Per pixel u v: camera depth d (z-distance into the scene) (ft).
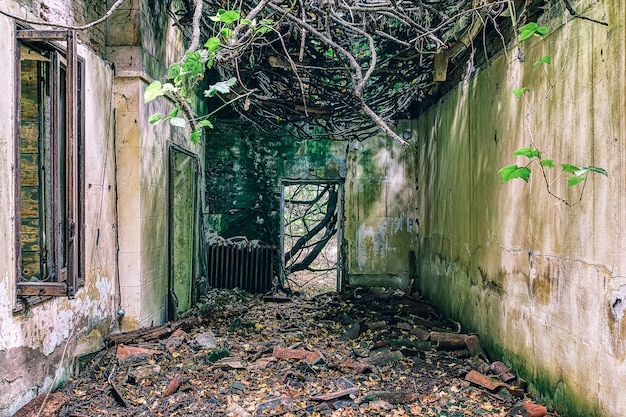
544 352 11.64
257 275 26.73
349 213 27.61
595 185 9.50
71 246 10.03
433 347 16.72
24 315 10.07
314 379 13.28
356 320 20.70
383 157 27.63
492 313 15.39
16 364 9.79
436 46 15.43
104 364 12.94
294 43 17.47
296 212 42.37
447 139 21.45
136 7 15.14
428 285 24.94
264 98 20.33
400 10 14.02
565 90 10.69
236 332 18.07
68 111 10.25
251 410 11.09
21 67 11.12
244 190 27.43
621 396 8.65
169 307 18.85
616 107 8.82
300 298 25.99
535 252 12.17
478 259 16.88
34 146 11.16
